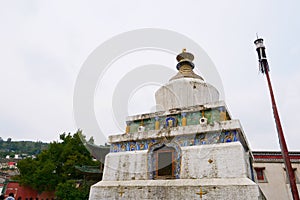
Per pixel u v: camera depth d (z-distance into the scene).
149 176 12.02
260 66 12.76
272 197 19.95
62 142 29.77
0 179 32.94
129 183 11.97
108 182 12.59
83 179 24.66
